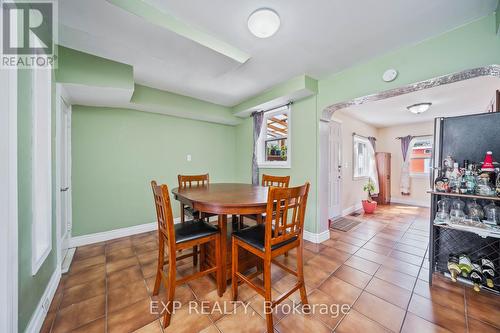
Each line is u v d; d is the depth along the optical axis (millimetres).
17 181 1048
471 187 1610
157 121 3365
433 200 1807
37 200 1538
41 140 1558
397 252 2436
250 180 4027
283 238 1374
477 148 1703
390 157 5594
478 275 1643
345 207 4395
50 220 1604
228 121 4062
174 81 2709
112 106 2838
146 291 1691
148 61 2150
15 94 1043
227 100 3529
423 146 5215
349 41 1853
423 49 1839
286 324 1337
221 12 1480
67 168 2463
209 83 2795
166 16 1521
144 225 3188
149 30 1584
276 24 1560
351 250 2492
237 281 1576
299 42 1864
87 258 2273
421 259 2252
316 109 2775
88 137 2713
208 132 4035
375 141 5703
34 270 1271
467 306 1494
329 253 2408
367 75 2232
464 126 1759
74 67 1954
